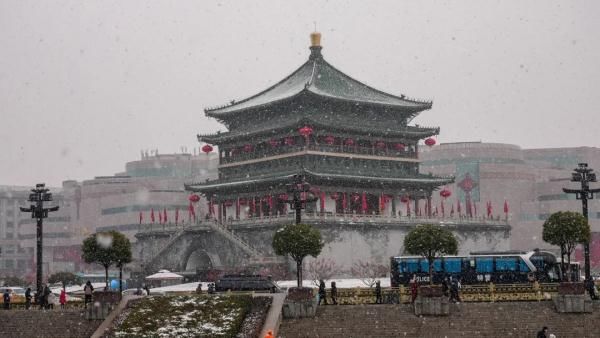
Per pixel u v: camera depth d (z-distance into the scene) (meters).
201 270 164.25
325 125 172.50
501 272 113.56
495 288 97.50
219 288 110.81
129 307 96.69
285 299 93.50
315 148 171.88
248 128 185.88
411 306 92.88
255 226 164.50
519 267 113.38
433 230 103.94
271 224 161.38
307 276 155.50
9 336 95.75
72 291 134.62
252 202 179.62
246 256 161.25
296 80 188.75
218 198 186.75
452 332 89.50
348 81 190.12
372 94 187.88
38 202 108.94
